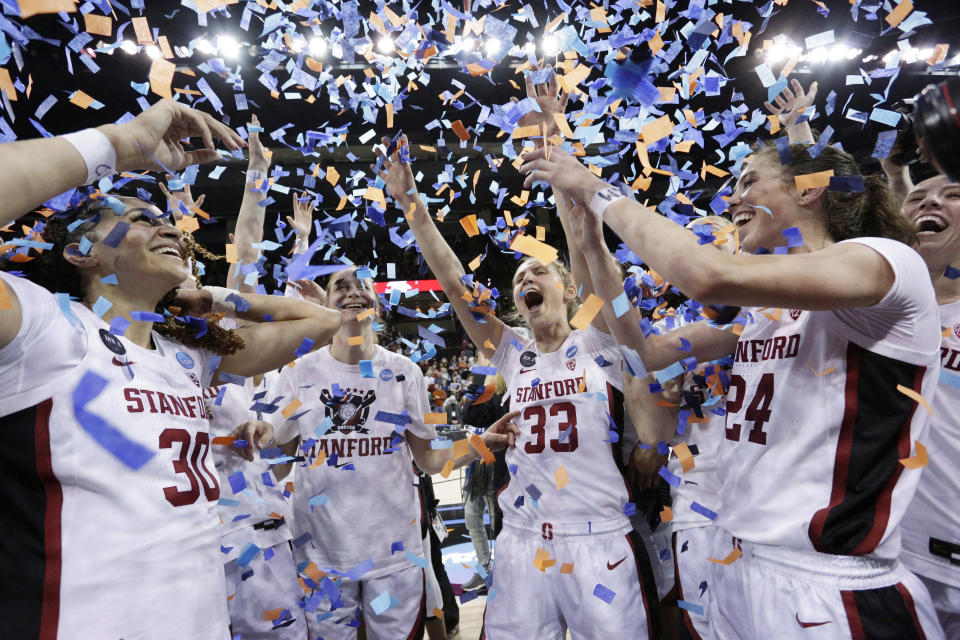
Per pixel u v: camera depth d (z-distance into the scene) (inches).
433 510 115.5
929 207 57.3
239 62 155.9
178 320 46.1
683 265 32.9
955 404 52.8
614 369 68.4
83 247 37.3
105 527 33.8
